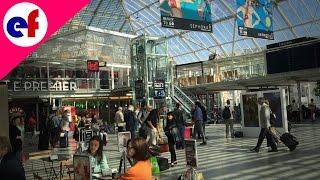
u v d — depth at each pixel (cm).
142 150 490
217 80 3991
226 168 1080
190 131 2073
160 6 1551
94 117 2145
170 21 1575
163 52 3262
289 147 1344
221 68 4909
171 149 1216
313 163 1075
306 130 2175
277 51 3159
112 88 4122
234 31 4509
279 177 917
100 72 4144
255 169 1035
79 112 3853
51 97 3653
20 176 574
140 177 475
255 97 1911
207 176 981
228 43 4791
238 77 3809
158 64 3216
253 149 1416
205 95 4688
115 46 4297
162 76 3222
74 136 2256
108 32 4203
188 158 742
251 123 1953
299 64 2989
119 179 487
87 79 3906
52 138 1969
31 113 3659
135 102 3216
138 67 3225
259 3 2011
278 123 1741
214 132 2447
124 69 4384
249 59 4575
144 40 3148
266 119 1358
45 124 1956
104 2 4888
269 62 3231
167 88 3206
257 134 1923
